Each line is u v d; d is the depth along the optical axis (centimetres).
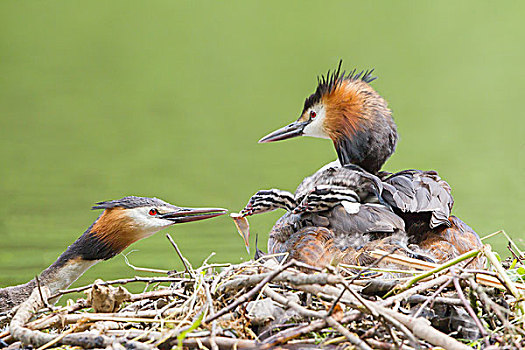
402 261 733
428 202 805
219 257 1273
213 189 1842
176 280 737
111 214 1030
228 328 650
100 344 632
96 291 713
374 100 1011
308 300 691
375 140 1000
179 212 1045
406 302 690
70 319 691
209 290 664
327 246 780
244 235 1038
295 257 780
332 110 1026
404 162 2147
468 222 1527
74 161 2145
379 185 823
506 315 664
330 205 821
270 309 696
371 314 623
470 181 1923
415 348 588
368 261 760
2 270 1219
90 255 1023
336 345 632
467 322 672
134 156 2239
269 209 1017
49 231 1476
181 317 685
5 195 1759
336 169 886
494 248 1302
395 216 802
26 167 2073
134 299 723
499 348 591
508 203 1684
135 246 1352
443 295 708
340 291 662
